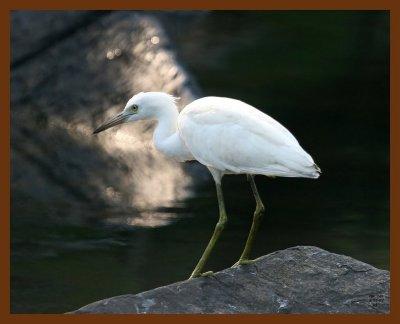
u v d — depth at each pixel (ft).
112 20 71.56
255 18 88.63
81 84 68.33
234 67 76.69
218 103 35.12
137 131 64.85
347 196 54.70
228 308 31.94
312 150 62.03
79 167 60.39
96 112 66.59
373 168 59.31
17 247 47.06
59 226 50.19
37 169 60.03
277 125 34.55
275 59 79.46
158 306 31.55
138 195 55.31
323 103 70.90
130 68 67.92
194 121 35.19
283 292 32.76
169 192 55.83
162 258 45.09
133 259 45.11
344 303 32.45
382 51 81.76
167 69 66.39
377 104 70.90
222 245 46.70
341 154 61.57
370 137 64.80
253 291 32.73
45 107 68.33
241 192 55.67
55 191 56.24
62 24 71.46
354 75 76.74
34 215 52.01
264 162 33.78
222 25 86.28
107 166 60.59
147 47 68.85
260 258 34.42
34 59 70.44
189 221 50.60
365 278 33.50
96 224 50.49
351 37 84.58
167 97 37.73
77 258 45.44
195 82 66.18
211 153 34.68
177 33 82.79
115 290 41.34
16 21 71.56
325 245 46.70
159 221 50.67
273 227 49.49
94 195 55.47
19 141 64.95
